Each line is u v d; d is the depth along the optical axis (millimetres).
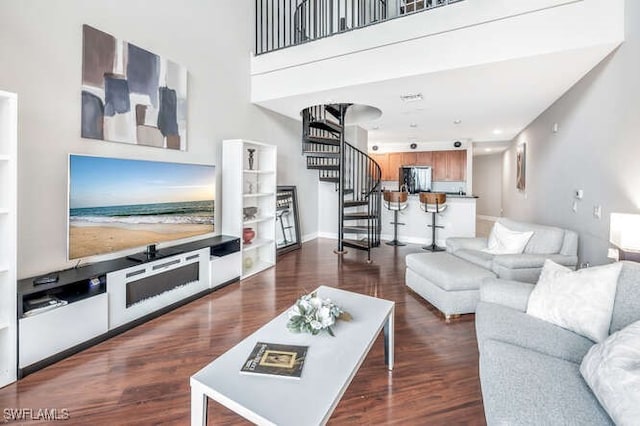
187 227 3410
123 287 2539
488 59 2873
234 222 3969
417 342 2402
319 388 1261
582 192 3293
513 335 1612
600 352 1214
